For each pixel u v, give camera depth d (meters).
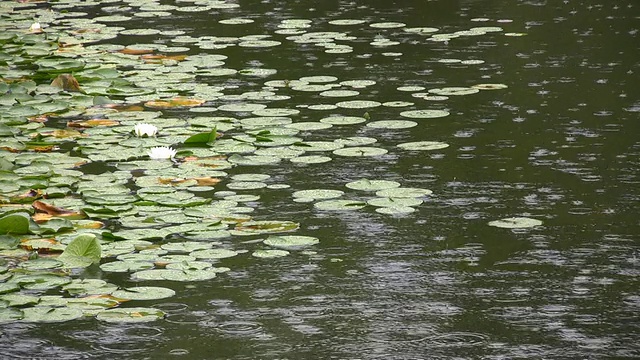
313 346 7.82
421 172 12.13
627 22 21.28
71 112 15.02
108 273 9.29
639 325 8.12
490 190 11.45
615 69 17.08
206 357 7.64
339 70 17.48
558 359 7.54
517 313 8.38
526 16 22.41
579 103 15.05
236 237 10.17
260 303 8.67
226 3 24.95
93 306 8.57
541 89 15.90
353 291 8.88
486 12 23.02
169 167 12.32
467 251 9.74
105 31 21.16
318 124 14.12
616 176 11.84
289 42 19.89
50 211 10.69
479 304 8.57
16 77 17.09
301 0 25.27
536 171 12.07
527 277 9.11
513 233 10.16
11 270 9.29
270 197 11.34
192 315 8.44
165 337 8.02
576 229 10.23
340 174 12.13
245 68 17.73
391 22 21.98
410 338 7.94
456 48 19.12
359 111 14.90
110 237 10.02
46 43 19.72
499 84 16.28
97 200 11.05
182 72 17.39
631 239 9.94
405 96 15.70
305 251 9.83
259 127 14.05
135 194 11.39
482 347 7.76
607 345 7.77
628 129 13.70
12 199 11.04
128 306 8.62
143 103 15.48
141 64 18.02
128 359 7.64
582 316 8.30
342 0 25.20
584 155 12.63
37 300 8.61
